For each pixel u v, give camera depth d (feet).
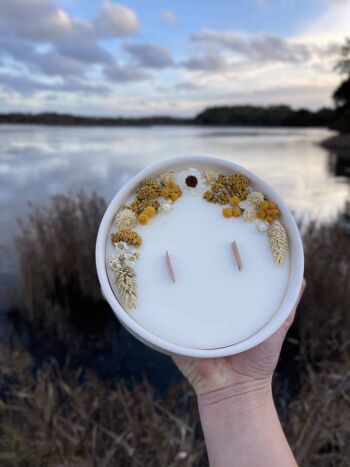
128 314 0.92
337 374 2.25
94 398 2.25
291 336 3.49
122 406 2.32
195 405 2.29
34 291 3.84
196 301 0.94
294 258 0.95
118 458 2.02
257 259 0.97
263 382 1.04
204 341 0.91
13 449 1.80
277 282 0.95
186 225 0.99
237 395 1.02
